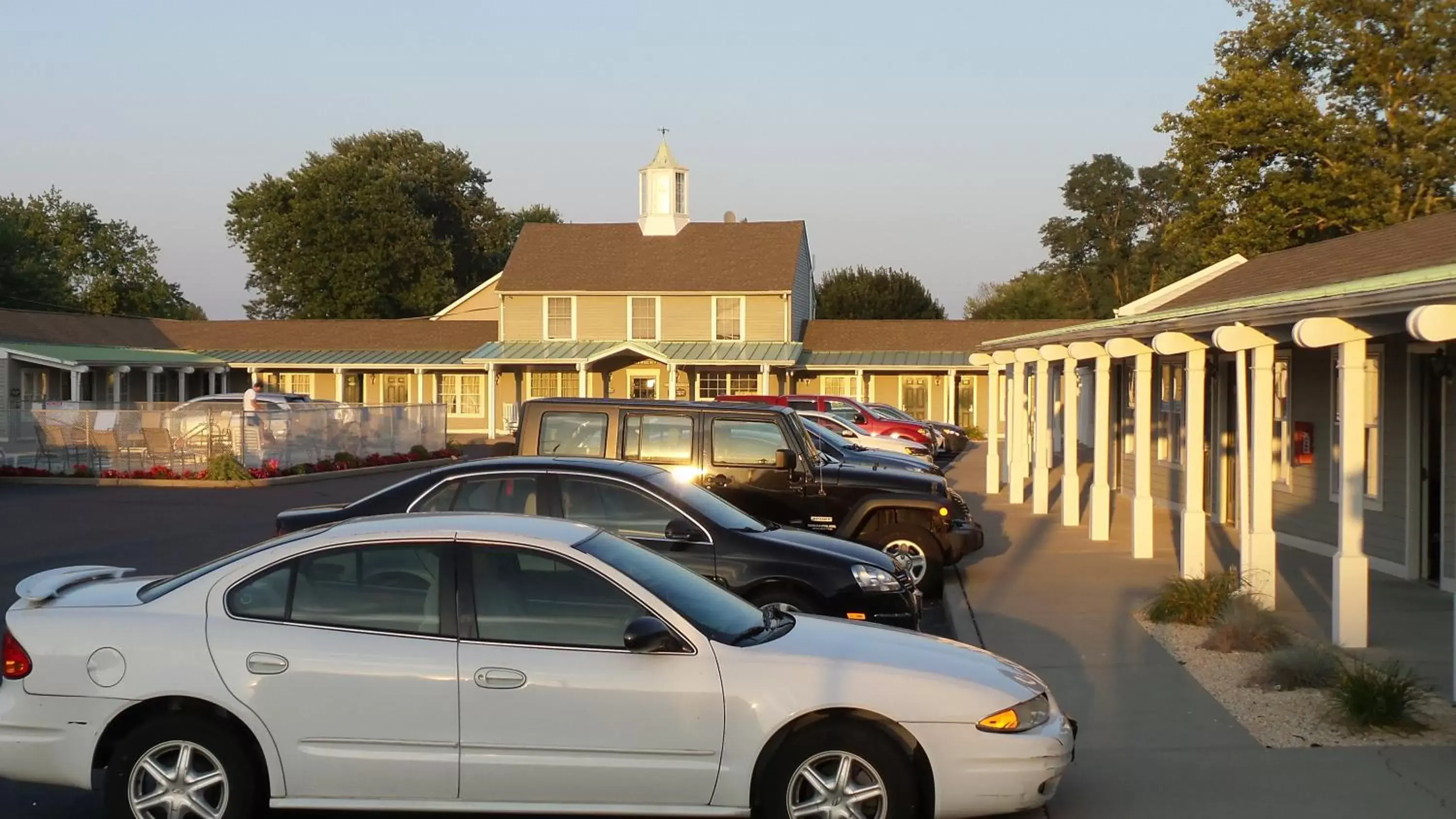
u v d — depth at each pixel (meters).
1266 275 20.25
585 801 5.62
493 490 8.86
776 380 47.25
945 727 5.62
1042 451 20.69
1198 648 9.98
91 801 6.60
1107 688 8.75
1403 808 6.26
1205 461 19.47
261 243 71.06
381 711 5.60
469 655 5.63
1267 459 11.38
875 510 12.55
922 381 48.34
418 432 35.53
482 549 5.86
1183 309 17.05
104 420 27.64
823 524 12.26
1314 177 39.06
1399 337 12.99
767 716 5.57
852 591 8.70
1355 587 9.66
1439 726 7.62
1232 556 15.59
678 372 47.50
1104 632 10.70
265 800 5.65
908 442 26.39
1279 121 39.03
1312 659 8.62
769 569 8.69
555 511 8.79
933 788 5.63
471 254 84.19
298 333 52.88
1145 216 79.50
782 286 47.00
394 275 71.75
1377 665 9.09
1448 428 12.15
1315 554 15.20
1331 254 18.94
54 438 27.62
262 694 5.59
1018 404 22.81
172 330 53.09
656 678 5.60
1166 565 14.73
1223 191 39.69
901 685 5.66
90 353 43.44
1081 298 80.44
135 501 23.05
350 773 5.60
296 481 27.80
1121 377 24.75
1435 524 12.60
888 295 71.25
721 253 49.31
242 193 76.00
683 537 8.75
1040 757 5.73
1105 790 6.63
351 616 5.75
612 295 47.91
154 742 5.60
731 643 5.79
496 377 48.94
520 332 48.69
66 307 69.19
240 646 5.65
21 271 66.00
